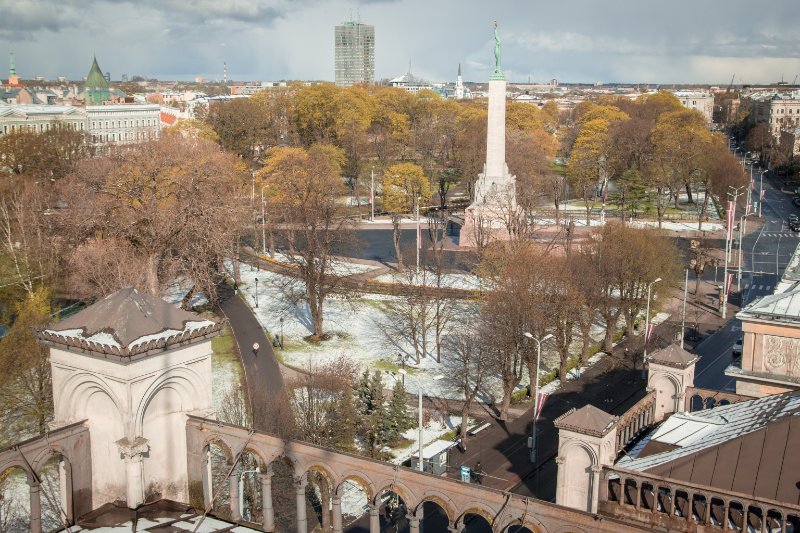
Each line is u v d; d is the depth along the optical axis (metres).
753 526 40.19
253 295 133.38
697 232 189.75
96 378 34.78
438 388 95.62
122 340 34.31
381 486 32.41
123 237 102.56
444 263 150.12
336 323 118.62
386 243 172.38
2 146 190.50
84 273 98.38
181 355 36.09
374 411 78.19
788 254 169.62
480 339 91.19
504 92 156.12
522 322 87.38
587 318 106.50
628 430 58.47
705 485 42.03
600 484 44.62
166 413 36.38
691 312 129.88
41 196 141.25
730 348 111.88
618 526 28.17
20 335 69.44
